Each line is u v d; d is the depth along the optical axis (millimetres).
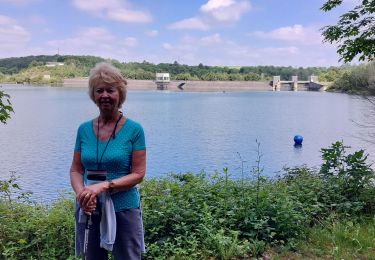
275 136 31500
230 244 4559
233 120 45906
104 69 2791
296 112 59031
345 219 5434
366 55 7316
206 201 5465
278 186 6613
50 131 33281
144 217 4828
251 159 20922
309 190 6172
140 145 2855
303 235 4945
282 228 4949
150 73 190625
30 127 36375
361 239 4875
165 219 4816
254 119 47438
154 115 51812
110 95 2773
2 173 16891
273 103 83625
